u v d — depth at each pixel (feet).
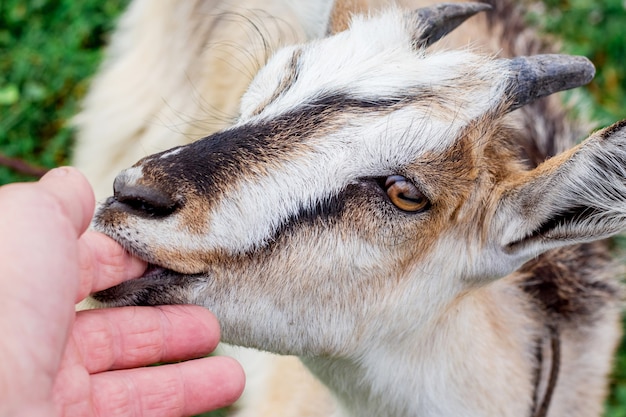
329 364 2.14
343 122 2.01
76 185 1.88
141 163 1.98
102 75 2.84
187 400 1.97
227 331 2.04
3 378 1.74
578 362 2.34
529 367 2.22
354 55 2.07
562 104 2.62
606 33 3.36
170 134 2.68
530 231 2.07
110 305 1.99
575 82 2.10
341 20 2.23
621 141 1.98
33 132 2.93
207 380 1.98
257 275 2.01
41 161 2.88
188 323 1.98
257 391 2.49
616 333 2.46
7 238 1.79
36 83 2.98
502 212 2.07
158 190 1.95
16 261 1.78
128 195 1.95
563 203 2.03
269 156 2.00
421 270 2.07
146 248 1.96
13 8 3.10
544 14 3.32
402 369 2.13
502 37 2.62
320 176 2.00
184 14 2.69
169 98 2.71
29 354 1.76
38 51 3.04
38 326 1.78
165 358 1.98
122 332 1.95
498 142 2.08
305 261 2.02
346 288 2.05
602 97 3.24
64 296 1.81
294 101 2.03
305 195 2.00
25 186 1.84
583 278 2.37
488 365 2.15
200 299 2.01
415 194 2.01
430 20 2.18
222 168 1.98
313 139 2.01
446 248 2.07
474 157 2.04
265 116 2.03
